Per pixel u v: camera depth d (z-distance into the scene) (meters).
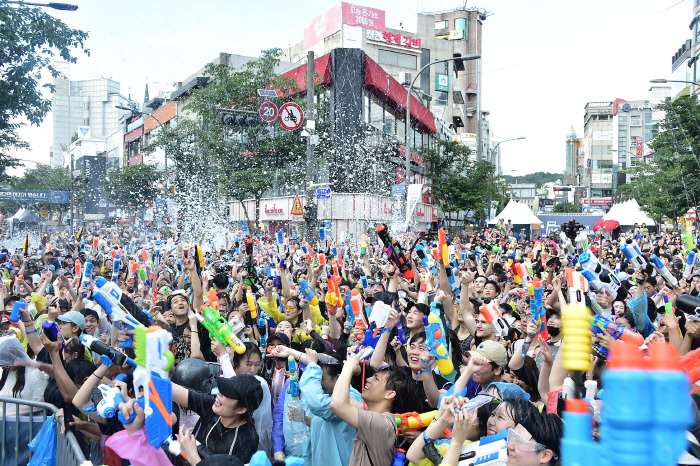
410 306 5.33
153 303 8.44
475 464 3.08
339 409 3.41
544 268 11.23
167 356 2.82
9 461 4.94
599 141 120.50
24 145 23.31
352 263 13.70
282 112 19.00
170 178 41.44
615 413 1.03
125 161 67.81
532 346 5.09
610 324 3.29
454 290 7.44
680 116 27.55
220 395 3.75
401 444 3.55
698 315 3.97
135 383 2.85
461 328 6.50
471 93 79.75
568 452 1.23
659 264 5.79
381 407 3.80
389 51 57.34
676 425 0.99
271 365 5.48
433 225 39.50
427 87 64.88
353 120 30.12
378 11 56.59
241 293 8.05
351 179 29.78
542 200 101.12
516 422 3.16
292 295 7.69
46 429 4.52
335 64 30.27
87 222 60.00
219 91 26.52
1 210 56.38
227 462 2.78
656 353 1.04
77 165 72.75
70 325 5.53
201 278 7.39
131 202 47.72
